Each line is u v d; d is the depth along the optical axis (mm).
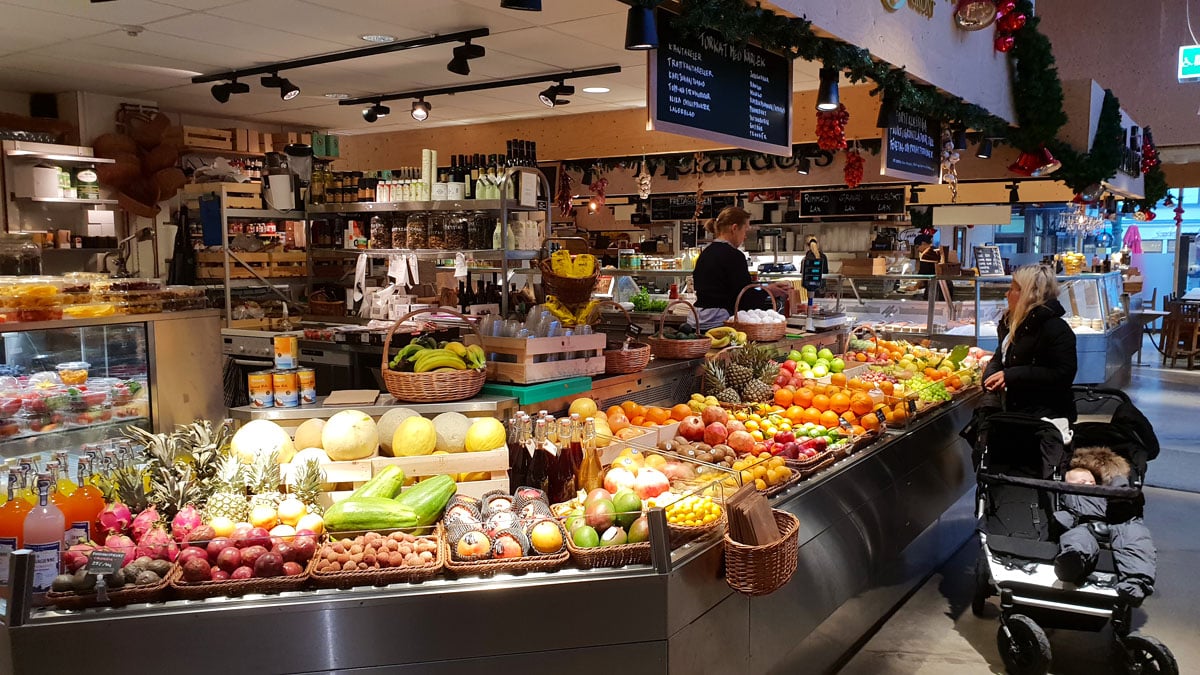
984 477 3992
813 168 10562
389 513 2596
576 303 4301
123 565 2316
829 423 4121
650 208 12562
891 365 5641
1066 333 4480
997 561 3869
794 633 3262
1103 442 4207
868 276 8422
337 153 8562
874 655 3824
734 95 4453
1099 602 3580
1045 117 7660
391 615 2334
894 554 4242
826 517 3529
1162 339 13391
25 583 2201
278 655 2283
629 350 3961
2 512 2475
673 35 3979
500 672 2416
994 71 7270
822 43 4633
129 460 2834
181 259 7453
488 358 3543
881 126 5691
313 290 8109
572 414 3199
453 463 2916
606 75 7344
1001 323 4973
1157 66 11828
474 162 6383
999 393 5012
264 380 3117
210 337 4102
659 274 8914
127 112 8305
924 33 5844
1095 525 3785
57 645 2180
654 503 2787
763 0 4027
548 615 2434
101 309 3633
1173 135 11867
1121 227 16594
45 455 3461
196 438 2855
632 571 2508
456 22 5691
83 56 6633
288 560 2406
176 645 2230
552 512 2771
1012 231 17172
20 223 7637
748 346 4738
